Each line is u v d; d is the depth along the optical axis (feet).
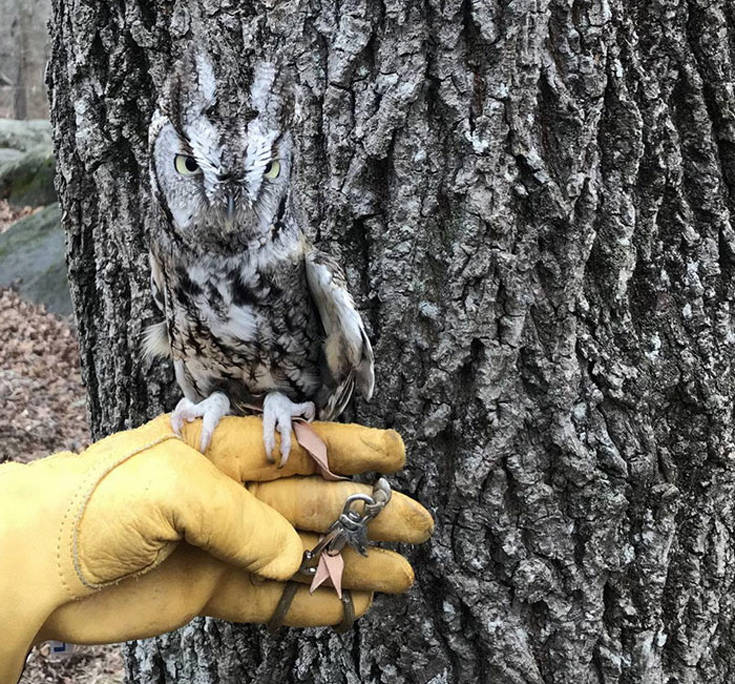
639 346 1.32
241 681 1.51
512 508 1.33
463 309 1.27
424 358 1.31
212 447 1.18
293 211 1.27
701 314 1.33
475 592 1.35
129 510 0.99
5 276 5.94
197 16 1.32
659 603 1.36
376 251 1.31
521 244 1.26
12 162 7.67
